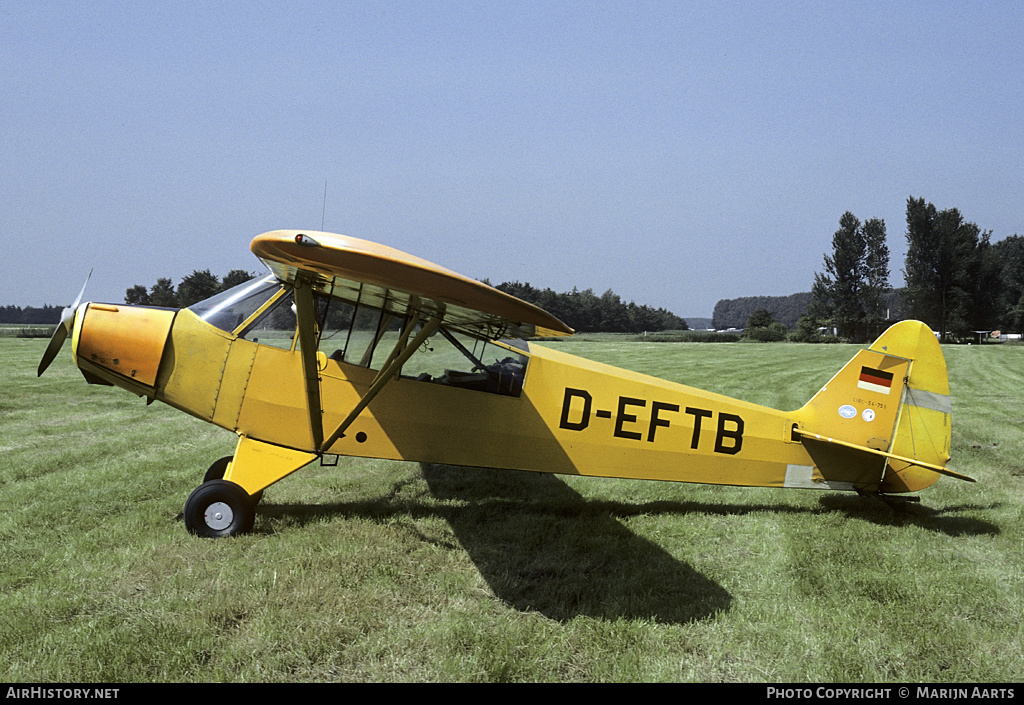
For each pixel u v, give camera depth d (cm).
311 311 445
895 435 609
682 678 320
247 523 480
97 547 447
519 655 334
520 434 556
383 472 706
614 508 600
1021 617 393
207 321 509
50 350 563
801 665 336
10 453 732
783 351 3347
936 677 328
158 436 859
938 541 523
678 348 3625
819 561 477
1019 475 750
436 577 425
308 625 347
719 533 540
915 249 7419
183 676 301
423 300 412
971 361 2834
